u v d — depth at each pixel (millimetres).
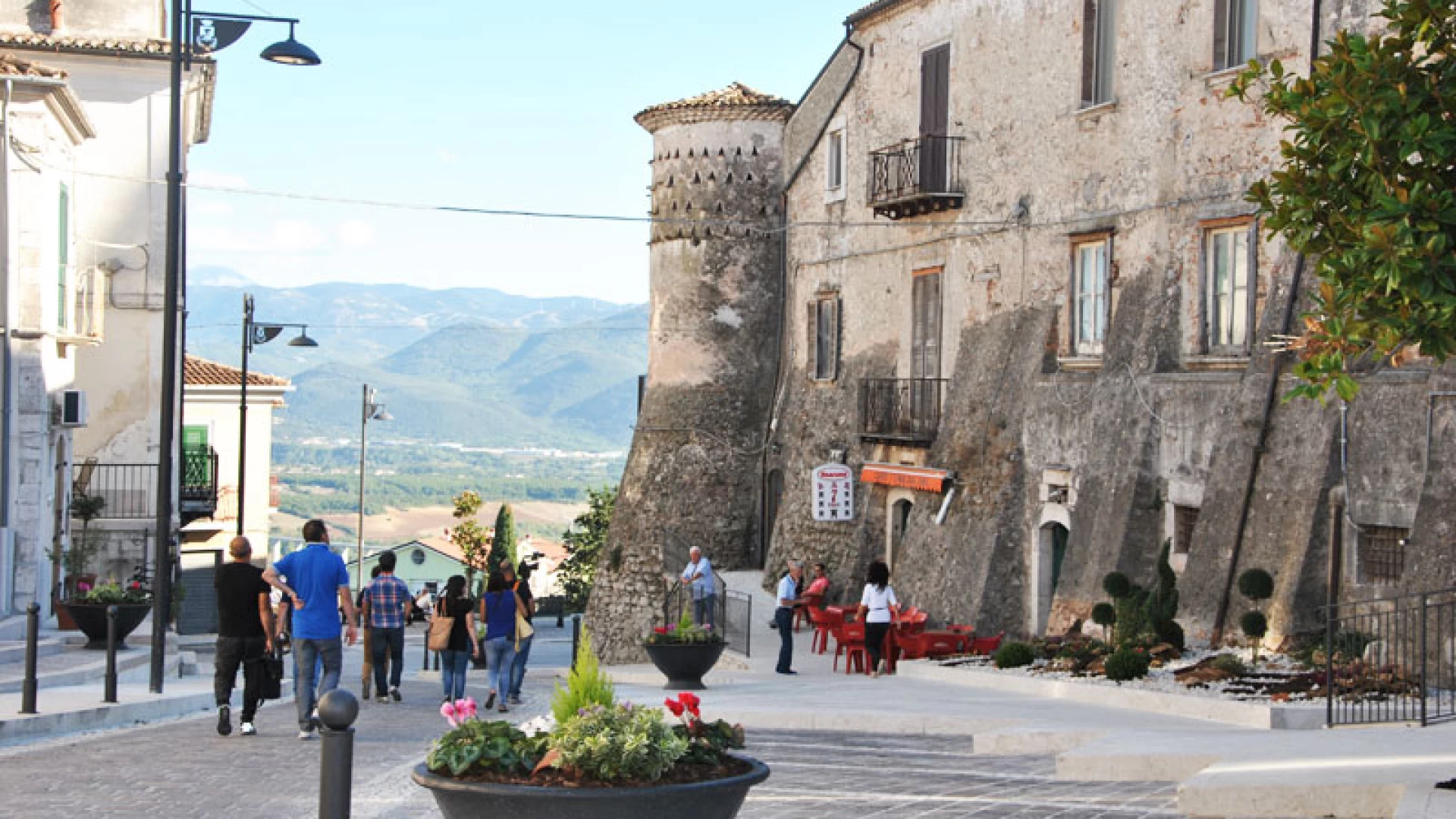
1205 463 22125
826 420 34438
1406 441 18578
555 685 8641
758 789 12031
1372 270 10617
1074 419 25219
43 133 25438
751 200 38500
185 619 50469
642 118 39656
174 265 21234
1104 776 12523
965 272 29344
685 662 21766
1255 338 21422
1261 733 13945
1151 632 20359
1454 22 11188
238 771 13117
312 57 24297
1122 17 24938
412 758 14406
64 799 11586
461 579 20531
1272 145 21656
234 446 53406
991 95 28656
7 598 25234
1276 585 19859
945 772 13164
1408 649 17688
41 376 25703
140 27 37625
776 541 35781
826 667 25984
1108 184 25219
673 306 38844
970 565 27125
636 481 39219
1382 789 10070
